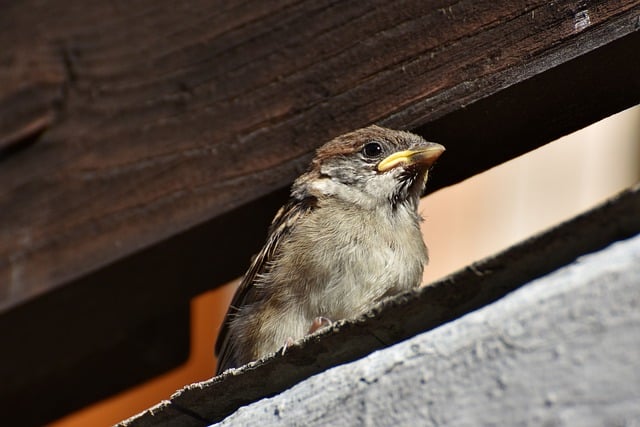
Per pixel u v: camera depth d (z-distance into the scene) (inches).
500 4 273.1
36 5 372.2
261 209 311.9
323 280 348.5
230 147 315.0
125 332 362.6
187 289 346.9
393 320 217.2
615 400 181.6
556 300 194.1
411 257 361.1
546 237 196.7
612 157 490.6
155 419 248.2
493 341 199.5
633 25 249.0
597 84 265.6
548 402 188.4
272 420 226.4
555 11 262.5
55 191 350.0
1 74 371.6
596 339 187.2
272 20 318.3
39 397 384.5
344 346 225.0
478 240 498.9
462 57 277.1
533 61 263.1
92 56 354.9
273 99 311.1
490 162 306.2
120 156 339.0
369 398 213.3
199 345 530.6
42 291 343.3
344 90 297.6
